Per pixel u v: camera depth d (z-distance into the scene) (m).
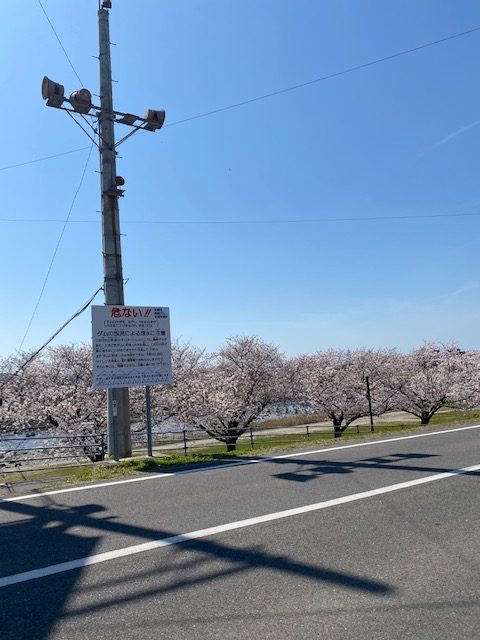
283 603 3.23
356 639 2.79
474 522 4.80
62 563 4.05
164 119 11.23
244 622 3.00
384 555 4.00
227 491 6.37
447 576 3.58
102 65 11.26
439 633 2.83
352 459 8.41
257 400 24.42
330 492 6.09
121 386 9.75
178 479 7.29
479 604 3.16
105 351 9.66
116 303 10.72
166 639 2.83
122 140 11.21
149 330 10.16
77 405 18.03
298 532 4.62
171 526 4.94
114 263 10.84
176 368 22.83
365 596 3.30
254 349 25.50
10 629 2.99
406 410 30.61
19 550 4.41
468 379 29.16
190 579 3.65
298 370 27.69
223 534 4.63
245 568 3.81
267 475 7.30
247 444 21.00
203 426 21.36
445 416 31.83
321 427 27.42
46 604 3.32
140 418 20.50
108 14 11.49
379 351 31.03
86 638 2.87
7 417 17.72
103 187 11.02
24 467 17.39
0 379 18.88
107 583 3.63
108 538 4.64
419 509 5.27
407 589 3.39
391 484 6.41
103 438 15.02
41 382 19.34
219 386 23.12
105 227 10.94
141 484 7.03
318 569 3.75
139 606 3.25
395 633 2.84
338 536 4.49
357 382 27.70
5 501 6.31
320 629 2.89
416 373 30.20
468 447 9.22
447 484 6.33
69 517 5.43
